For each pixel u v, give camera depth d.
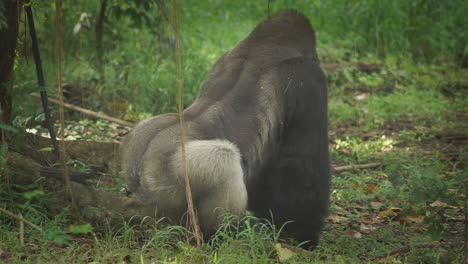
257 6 28.31
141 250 9.15
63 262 8.84
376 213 12.21
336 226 11.42
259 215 10.38
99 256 9.02
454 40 24.28
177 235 9.38
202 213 9.00
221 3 29.38
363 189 13.27
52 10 17.73
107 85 17.70
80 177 10.21
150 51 19.47
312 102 9.99
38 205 10.14
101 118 15.41
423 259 9.53
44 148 10.73
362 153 15.52
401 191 12.76
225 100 9.55
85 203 10.02
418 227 11.30
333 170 14.21
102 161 11.76
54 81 17.03
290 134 10.01
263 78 9.77
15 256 8.99
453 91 21.12
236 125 9.45
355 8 25.53
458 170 14.44
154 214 9.31
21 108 12.23
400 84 21.69
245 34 25.20
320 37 25.36
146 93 17.80
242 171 9.05
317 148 10.05
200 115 9.35
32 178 10.27
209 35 24.73
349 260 9.67
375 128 17.83
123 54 18.78
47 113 10.73
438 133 17.16
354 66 22.80
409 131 17.30
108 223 9.74
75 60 18.78
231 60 10.07
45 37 18.39
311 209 10.16
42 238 9.51
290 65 9.94
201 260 8.76
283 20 10.33
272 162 9.95
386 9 24.97
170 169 8.89
